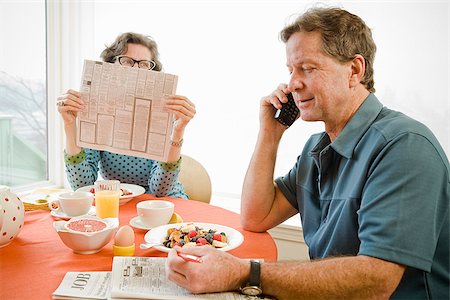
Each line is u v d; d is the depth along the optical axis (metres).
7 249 1.22
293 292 0.98
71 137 1.84
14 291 0.97
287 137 2.35
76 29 2.78
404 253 0.97
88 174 1.91
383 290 0.97
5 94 2.60
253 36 2.38
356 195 1.13
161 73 1.59
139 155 1.64
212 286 0.96
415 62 2.09
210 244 1.22
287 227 2.32
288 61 1.22
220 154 2.55
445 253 1.06
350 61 1.18
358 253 1.05
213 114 2.53
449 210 1.03
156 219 1.40
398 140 1.07
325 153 1.26
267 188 1.47
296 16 1.31
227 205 2.46
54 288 0.99
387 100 2.16
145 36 2.08
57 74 2.82
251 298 0.97
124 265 1.09
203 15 2.47
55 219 1.49
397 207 1.00
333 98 1.19
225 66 2.46
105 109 1.62
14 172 2.71
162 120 1.61
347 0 2.17
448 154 2.08
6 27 2.54
